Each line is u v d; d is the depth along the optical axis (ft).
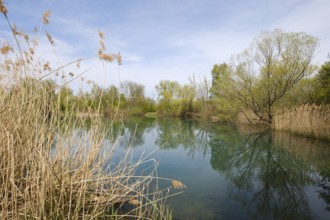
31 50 9.48
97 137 10.25
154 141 35.53
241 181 18.26
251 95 51.72
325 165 22.44
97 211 8.75
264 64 50.47
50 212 6.90
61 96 11.51
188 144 34.47
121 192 11.14
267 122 51.11
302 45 46.52
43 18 8.92
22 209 7.38
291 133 38.91
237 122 62.03
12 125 8.70
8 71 9.63
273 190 16.29
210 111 88.02
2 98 8.95
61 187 7.53
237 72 53.31
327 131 31.35
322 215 12.43
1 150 8.14
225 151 30.30
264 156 27.27
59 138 9.08
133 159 22.03
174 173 18.84
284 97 51.98
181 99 111.96
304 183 17.87
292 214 12.42
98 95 11.29
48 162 7.41
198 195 14.03
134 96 121.19
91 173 9.77
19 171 8.80
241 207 13.00
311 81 49.08
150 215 9.82
